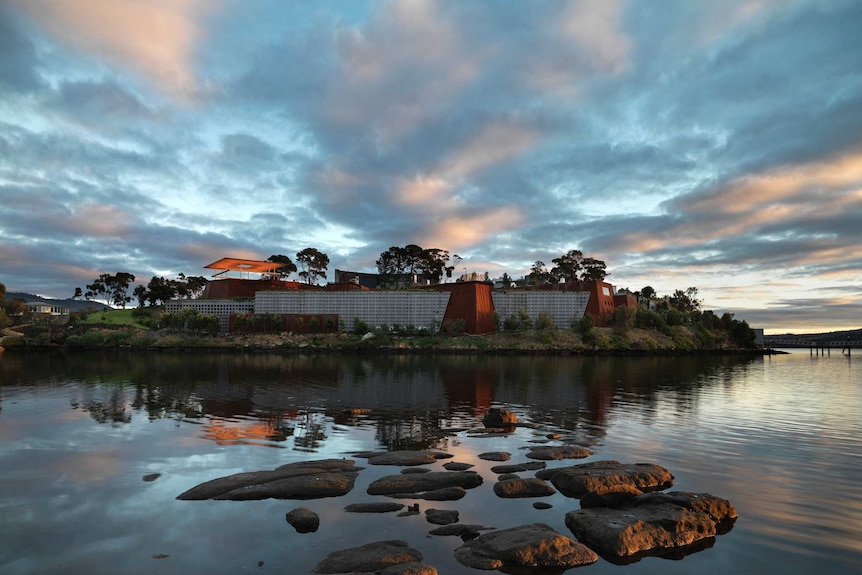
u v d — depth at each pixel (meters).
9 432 30.58
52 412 37.94
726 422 35.88
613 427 33.81
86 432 30.61
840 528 16.42
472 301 160.88
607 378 70.31
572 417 37.84
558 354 136.62
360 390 53.62
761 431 32.53
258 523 16.41
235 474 21.22
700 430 32.78
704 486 20.75
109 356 113.19
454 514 17.20
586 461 24.62
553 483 20.83
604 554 14.48
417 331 157.88
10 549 14.48
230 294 189.25
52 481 20.84
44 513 17.27
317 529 15.96
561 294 168.25
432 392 52.62
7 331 156.88
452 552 14.40
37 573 13.08
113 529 15.94
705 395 52.25
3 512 17.38
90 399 45.06
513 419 34.56
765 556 14.40
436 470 22.62
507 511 17.75
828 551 14.75
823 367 111.50
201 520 16.66
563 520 17.00
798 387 62.34
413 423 34.78
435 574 12.61
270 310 172.38
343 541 15.09
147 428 31.92
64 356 112.00
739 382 67.62
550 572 13.32
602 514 16.48
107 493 19.34
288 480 19.94
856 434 31.64
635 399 48.41
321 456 25.27
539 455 25.11
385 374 73.56
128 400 44.50
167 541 15.06
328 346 147.12
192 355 119.44
